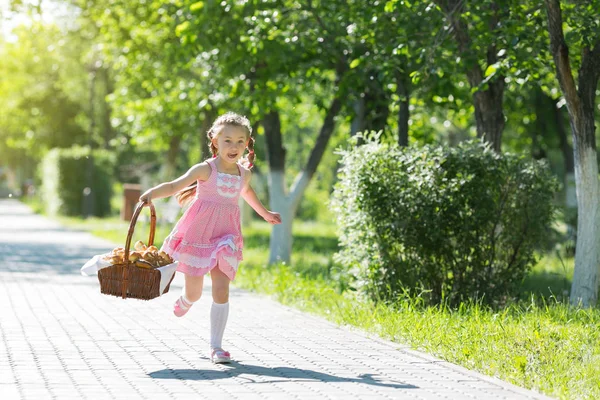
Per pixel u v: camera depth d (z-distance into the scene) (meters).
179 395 8.30
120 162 72.69
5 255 28.59
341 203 15.70
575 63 18.08
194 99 31.23
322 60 24.61
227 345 11.40
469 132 36.50
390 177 15.09
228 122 10.24
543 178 15.52
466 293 15.02
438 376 9.49
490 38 17.31
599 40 15.45
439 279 15.10
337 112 26.80
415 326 12.29
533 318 12.59
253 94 24.88
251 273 21.67
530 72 17.31
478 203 14.88
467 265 15.09
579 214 15.55
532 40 16.69
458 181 14.82
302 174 27.44
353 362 10.28
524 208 15.38
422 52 17.80
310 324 13.55
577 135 15.43
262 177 67.75
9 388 8.51
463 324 12.23
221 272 10.20
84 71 68.44
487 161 15.07
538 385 9.13
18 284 19.14
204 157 11.72
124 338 11.74
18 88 76.81
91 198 60.75
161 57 35.34
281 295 17.27
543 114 34.19
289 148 69.25
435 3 17.48
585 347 10.98
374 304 14.88
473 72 18.69
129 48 36.59
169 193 9.95
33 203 94.44
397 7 17.38
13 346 10.95
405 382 9.12
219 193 10.20
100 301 16.03
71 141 80.00
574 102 15.27
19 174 142.00
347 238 15.80
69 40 52.56
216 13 23.67
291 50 23.78
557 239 29.38
